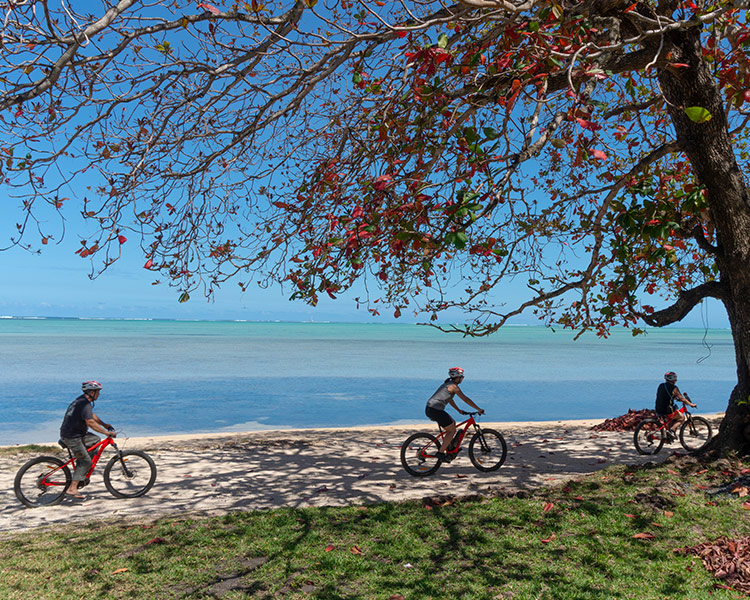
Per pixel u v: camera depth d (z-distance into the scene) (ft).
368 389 98.07
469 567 18.17
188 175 23.31
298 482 31.53
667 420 38.01
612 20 20.24
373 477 32.60
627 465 31.78
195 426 61.21
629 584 16.62
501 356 204.95
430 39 18.25
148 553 19.83
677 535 19.97
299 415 69.72
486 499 25.71
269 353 208.64
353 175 22.20
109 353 192.95
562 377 124.36
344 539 20.93
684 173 32.63
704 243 29.81
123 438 47.37
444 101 19.03
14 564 19.01
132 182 20.31
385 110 20.11
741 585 16.17
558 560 18.49
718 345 344.49
